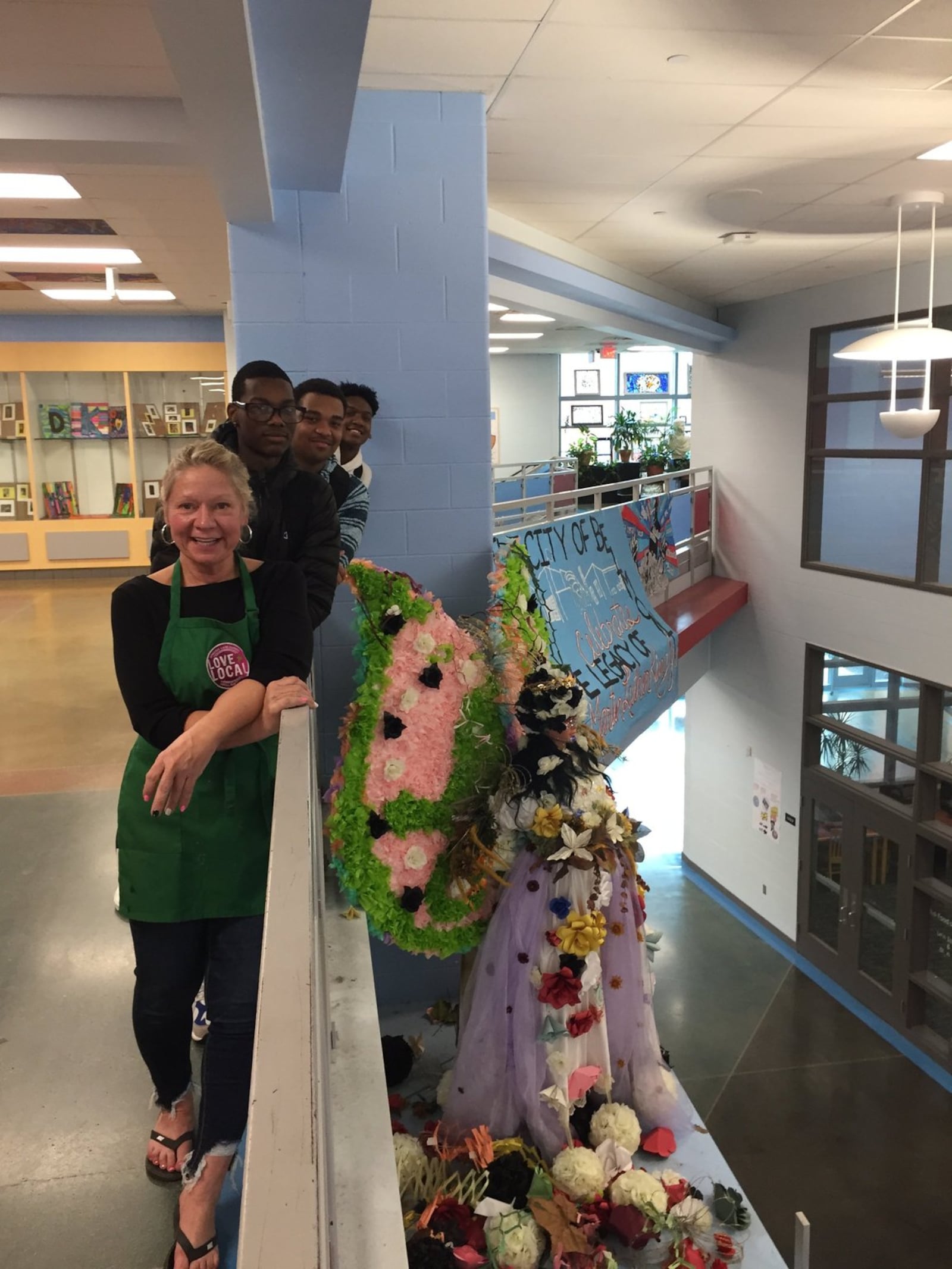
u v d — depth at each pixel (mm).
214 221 6113
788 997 8906
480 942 2525
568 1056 2406
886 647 8336
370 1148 1606
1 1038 2324
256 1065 782
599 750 2672
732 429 10570
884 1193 6508
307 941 926
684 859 11758
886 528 8477
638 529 7367
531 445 17906
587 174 4945
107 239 6652
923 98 3826
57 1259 1711
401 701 2529
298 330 3607
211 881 1683
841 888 9023
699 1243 2307
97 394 10953
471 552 3789
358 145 3555
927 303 7625
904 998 8188
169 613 1655
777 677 9906
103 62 2904
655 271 8062
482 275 3670
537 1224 2182
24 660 6598
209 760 1591
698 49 3307
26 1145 1979
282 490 2242
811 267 7883
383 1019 3295
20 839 3492
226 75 2256
